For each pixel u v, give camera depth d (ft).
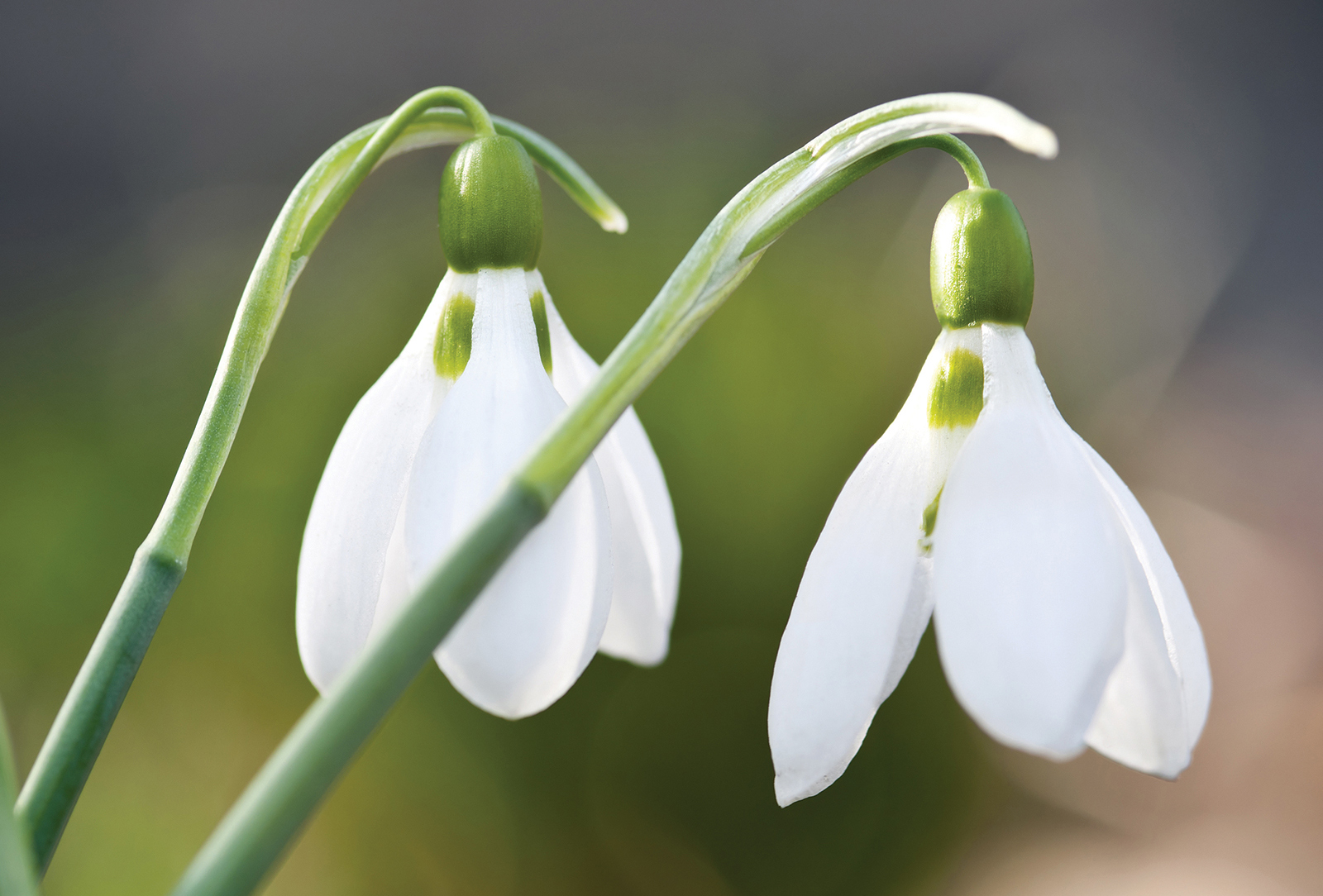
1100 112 3.64
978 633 0.62
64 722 0.63
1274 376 3.07
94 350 2.21
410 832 1.60
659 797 1.63
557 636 0.63
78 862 1.59
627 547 0.69
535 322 0.66
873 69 3.49
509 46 3.45
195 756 1.61
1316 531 2.71
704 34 3.43
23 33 3.44
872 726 1.67
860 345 1.83
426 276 1.91
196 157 3.35
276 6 3.51
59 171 3.29
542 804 1.62
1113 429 2.90
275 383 1.76
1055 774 2.08
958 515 0.63
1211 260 3.35
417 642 0.59
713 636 1.64
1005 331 0.65
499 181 0.66
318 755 0.58
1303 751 2.28
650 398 1.65
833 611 0.64
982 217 0.65
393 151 0.69
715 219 0.62
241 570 1.65
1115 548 0.63
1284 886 2.05
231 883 0.58
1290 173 3.55
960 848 1.76
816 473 1.69
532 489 0.60
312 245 0.66
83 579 1.76
